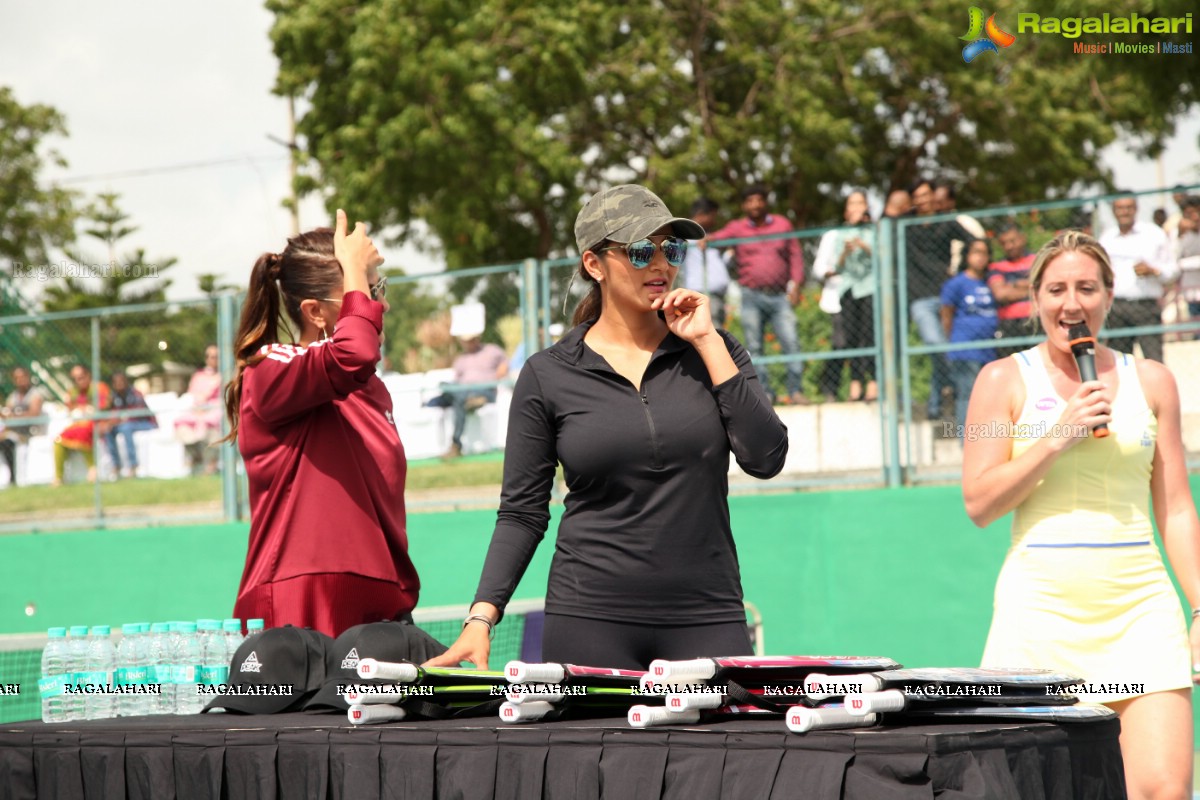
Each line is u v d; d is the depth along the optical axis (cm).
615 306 361
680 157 2470
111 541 1376
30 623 1398
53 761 317
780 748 243
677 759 252
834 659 291
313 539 399
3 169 2786
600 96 2583
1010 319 1058
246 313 423
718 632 345
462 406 1252
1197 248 1009
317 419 406
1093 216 1034
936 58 2609
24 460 1413
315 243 422
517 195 2402
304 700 351
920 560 1102
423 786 275
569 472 354
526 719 282
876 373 1113
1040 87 2555
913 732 241
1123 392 430
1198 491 1009
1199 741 946
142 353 1381
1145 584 419
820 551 1135
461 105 2223
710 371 343
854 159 2534
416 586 427
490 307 1241
